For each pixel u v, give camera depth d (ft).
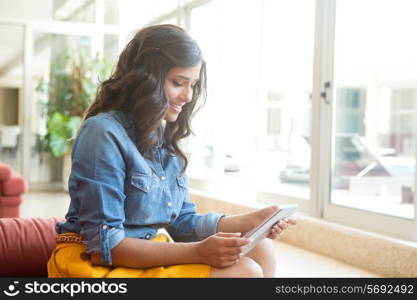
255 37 14.69
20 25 22.97
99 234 4.01
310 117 11.42
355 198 11.37
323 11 10.95
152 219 4.53
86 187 4.07
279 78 14.26
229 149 15.44
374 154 16.88
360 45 11.35
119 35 22.66
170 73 4.34
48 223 6.02
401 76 15.52
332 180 10.98
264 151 14.49
